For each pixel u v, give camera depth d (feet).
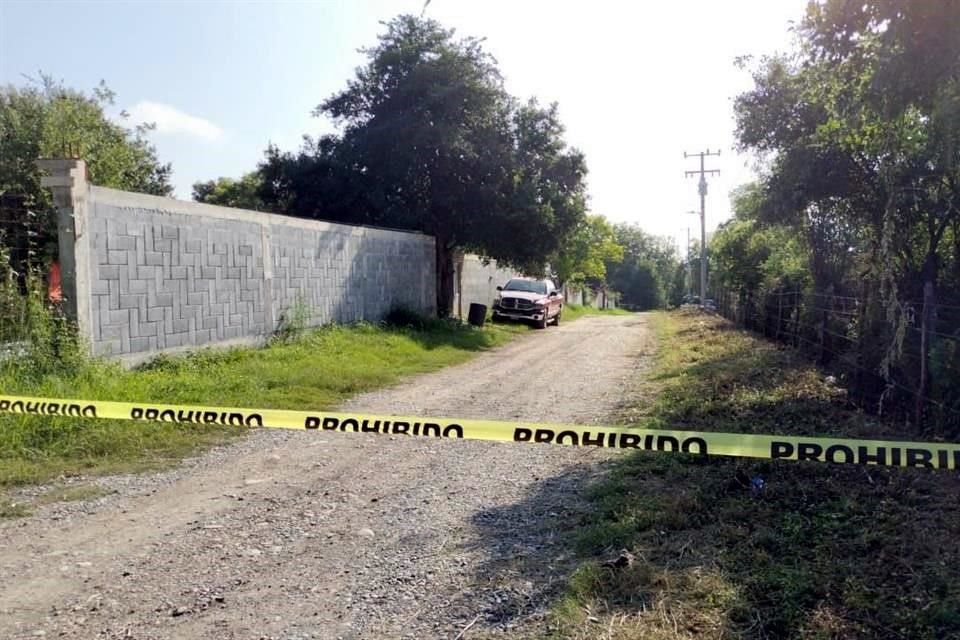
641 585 12.18
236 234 40.09
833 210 34.24
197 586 12.88
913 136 24.17
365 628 11.32
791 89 32.86
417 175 70.44
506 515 16.46
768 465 18.48
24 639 10.99
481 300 95.25
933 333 22.11
